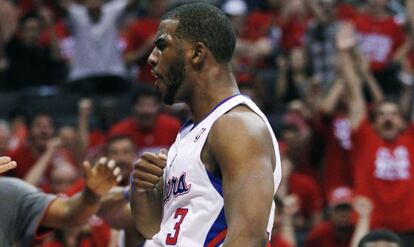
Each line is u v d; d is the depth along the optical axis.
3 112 25.47
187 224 7.20
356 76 20.27
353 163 19.88
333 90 21.80
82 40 25.80
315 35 25.34
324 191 21.53
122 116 24.61
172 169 7.46
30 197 9.86
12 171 20.23
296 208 19.22
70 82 25.78
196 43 7.41
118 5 26.22
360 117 19.53
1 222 9.71
